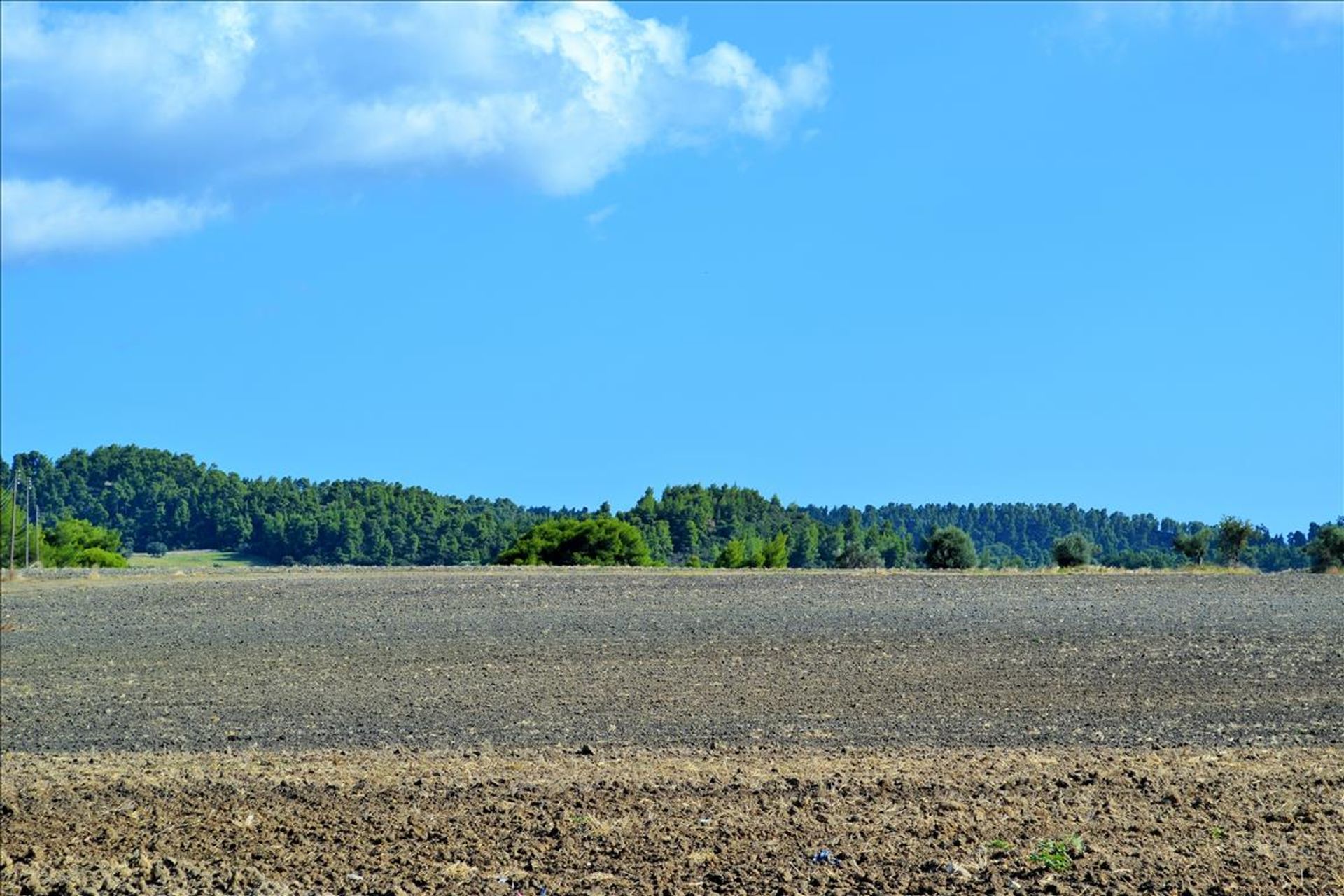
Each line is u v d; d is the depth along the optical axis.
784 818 15.85
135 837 15.91
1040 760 19.52
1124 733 22.05
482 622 37.72
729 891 13.23
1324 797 16.45
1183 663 28.92
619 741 22.31
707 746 21.66
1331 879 13.18
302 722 25.05
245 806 17.39
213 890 13.68
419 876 13.88
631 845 14.86
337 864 14.50
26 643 36.88
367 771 19.72
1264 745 20.89
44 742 24.08
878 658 30.41
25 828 16.52
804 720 23.69
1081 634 33.16
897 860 14.02
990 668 28.73
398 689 28.38
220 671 31.50
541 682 28.59
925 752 20.48
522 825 15.83
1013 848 14.38
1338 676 27.08
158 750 22.95
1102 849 14.24
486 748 21.91
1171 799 16.36
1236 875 13.32
